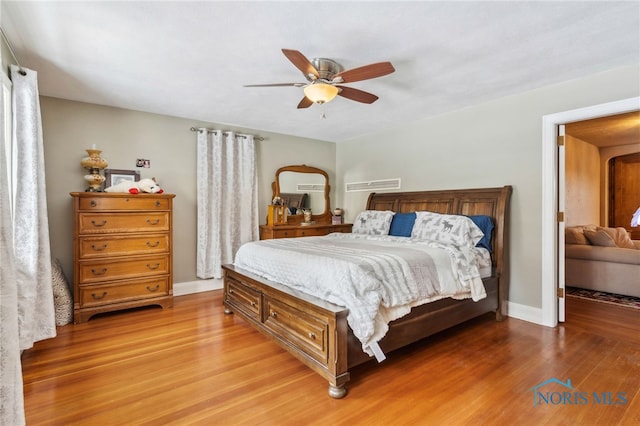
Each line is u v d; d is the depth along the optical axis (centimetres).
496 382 204
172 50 234
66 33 211
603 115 272
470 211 354
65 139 344
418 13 188
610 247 420
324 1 176
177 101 350
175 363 231
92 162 337
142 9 184
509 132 331
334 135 514
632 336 275
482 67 262
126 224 335
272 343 266
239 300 310
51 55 243
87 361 233
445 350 251
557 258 309
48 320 253
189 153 422
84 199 314
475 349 252
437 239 326
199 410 177
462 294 275
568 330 291
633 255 391
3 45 218
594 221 606
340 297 206
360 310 197
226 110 383
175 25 201
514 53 238
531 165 315
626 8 184
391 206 447
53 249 338
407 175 440
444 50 233
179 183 415
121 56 244
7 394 107
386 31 207
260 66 261
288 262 261
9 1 175
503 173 336
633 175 646
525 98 319
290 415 173
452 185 383
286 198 507
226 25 201
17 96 232
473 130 362
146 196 344
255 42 222
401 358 239
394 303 216
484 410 176
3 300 107
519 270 325
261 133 482
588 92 279
